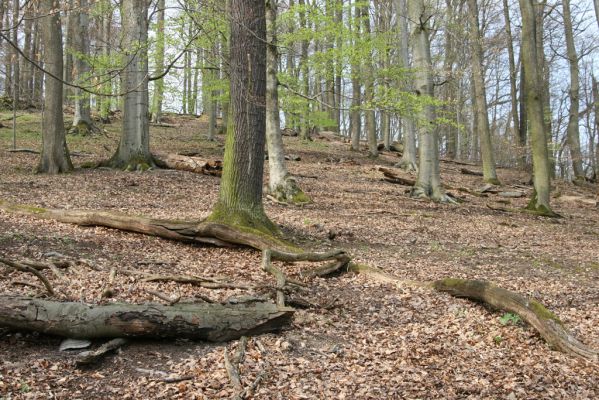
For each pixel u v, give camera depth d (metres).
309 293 6.44
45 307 4.41
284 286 6.09
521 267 8.80
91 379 4.02
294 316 5.52
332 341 5.14
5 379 3.81
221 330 4.79
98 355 4.23
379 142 30.81
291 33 11.60
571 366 4.87
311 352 4.84
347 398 4.04
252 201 8.34
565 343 5.20
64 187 11.68
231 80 8.21
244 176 8.26
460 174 23.53
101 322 4.44
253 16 7.91
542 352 5.21
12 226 7.72
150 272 6.39
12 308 4.33
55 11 5.18
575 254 10.02
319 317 5.66
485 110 20.23
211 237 7.86
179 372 4.21
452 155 31.95
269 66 12.03
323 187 15.88
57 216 8.42
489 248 10.09
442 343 5.34
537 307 5.65
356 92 19.53
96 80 8.80
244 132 8.23
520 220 13.57
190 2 8.64
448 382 4.45
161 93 17.38
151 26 12.10
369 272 7.34
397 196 15.23
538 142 14.92
